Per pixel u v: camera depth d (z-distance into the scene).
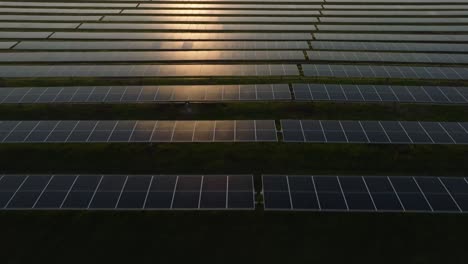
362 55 34.84
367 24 46.56
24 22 47.06
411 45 38.16
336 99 26.23
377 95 26.64
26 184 18.39
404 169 20.31
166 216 17.16
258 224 16.88
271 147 21.62
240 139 22.05
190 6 55.28
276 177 18.92
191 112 25.41
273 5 56.69
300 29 43.84
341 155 21.11
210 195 17.98
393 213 17.20
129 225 16.80
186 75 30.41
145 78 30.33
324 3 58.78
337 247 15.92
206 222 16.95
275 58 34.12
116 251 15.76
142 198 17.83
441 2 60.19
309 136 22.25
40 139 21.92
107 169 20.33
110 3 56.88
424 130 22.64
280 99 26.31
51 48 37.28
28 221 16.92
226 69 31.11
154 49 37.28
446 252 15.73
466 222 16.83
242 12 52.09
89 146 21.66
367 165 20.53
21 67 31.59
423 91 27.08
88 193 18.03
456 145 21.72
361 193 18.02
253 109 25.66
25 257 15.54
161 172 20.14
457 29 45.50
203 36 41.25
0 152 21.17
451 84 29.48
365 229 16.62
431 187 18.30
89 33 41.72
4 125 22.86
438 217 17.05
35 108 25.69
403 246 15.96
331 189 18.25
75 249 15.85
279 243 16.09
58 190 18.14
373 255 15.63
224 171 20.19
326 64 32.69
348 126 23.02
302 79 30.00
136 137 22.17
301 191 18.14
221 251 15.78
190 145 21.75
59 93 26.77
